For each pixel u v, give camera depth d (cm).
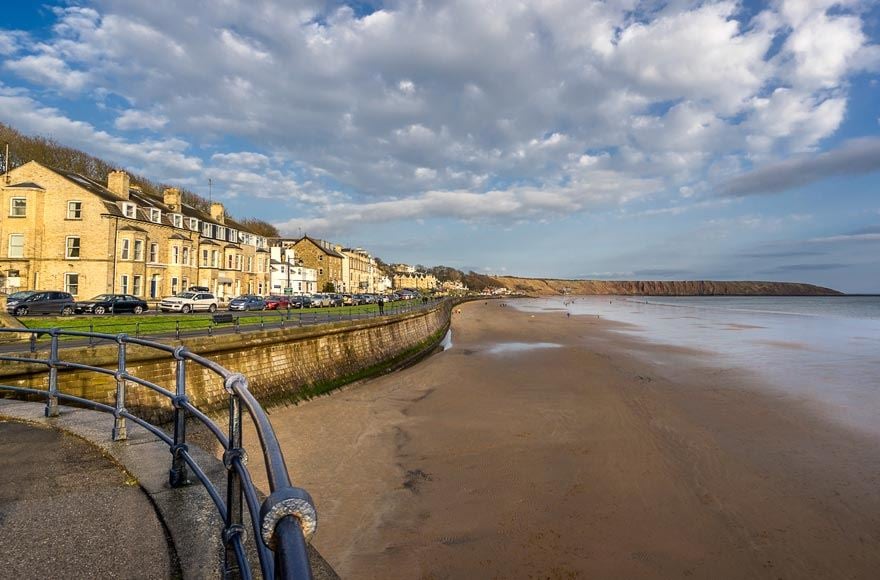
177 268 3988
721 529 878
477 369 2467
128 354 1264
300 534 139
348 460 1220
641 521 909
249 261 5247
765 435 1349
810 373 2255
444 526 905
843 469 1116
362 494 1035
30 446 457
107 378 1233
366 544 852
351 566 792
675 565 781
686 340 3691
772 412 1575
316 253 7938
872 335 4003
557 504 977
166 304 3147
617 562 790
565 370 2377
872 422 1462
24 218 3347
